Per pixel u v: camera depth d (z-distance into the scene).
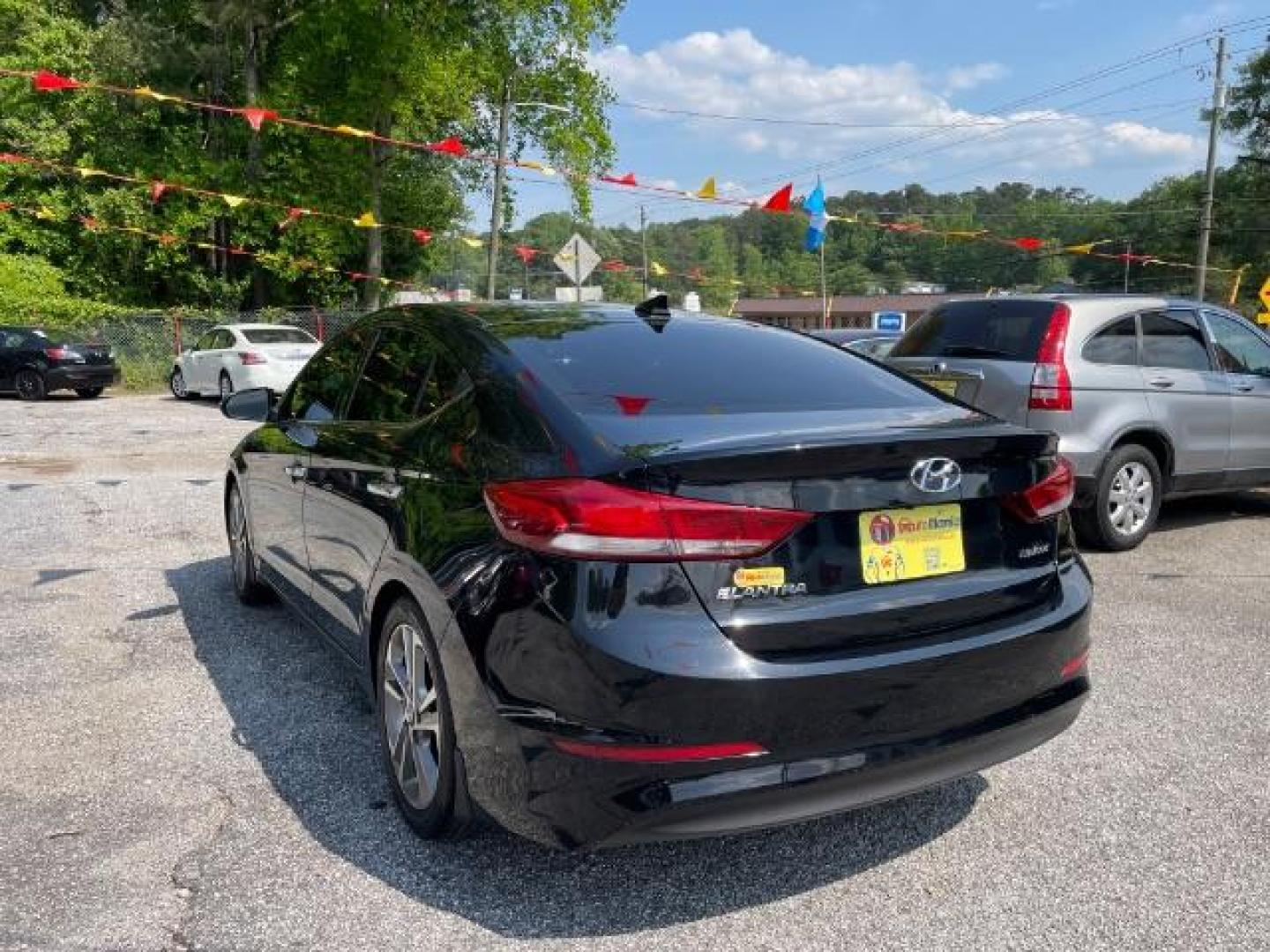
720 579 2.39
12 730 3.78
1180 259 53.56
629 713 2.32
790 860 2.92
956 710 2.61
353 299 31.50
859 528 2.56
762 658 2.39
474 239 23.88
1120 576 6.12
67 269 28.30
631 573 2.36
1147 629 5.05
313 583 4.05
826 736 2.43
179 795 3.28
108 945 2.48
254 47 29.47
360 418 3.80
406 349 3.68
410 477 3.07
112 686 4.23
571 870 2.85
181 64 28.52
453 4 27.69
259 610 5.33
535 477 2.55
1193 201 53.75
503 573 2.52
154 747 3.63
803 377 3.33
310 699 4.10
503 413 2.85
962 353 6.89
